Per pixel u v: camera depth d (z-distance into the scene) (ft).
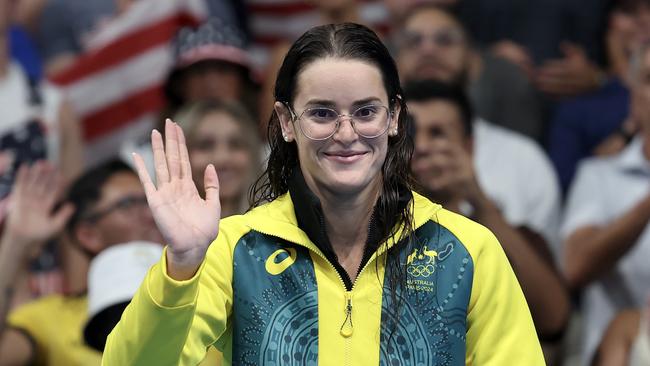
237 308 34.53
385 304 34.60
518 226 71.46
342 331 34.40
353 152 33.55
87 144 86.79
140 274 55.01
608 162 74.54
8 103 80.33
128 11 87.92
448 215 35.99
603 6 85.15
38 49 88.22
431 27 78.74
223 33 80.79
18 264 63.36
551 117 83.05
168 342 32.19
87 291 61.72
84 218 62.69
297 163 35.96
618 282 70.85
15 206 63.57
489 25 86.43
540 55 85.51
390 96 34.37
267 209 35.70
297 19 90.33
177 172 33.12
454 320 34.63
